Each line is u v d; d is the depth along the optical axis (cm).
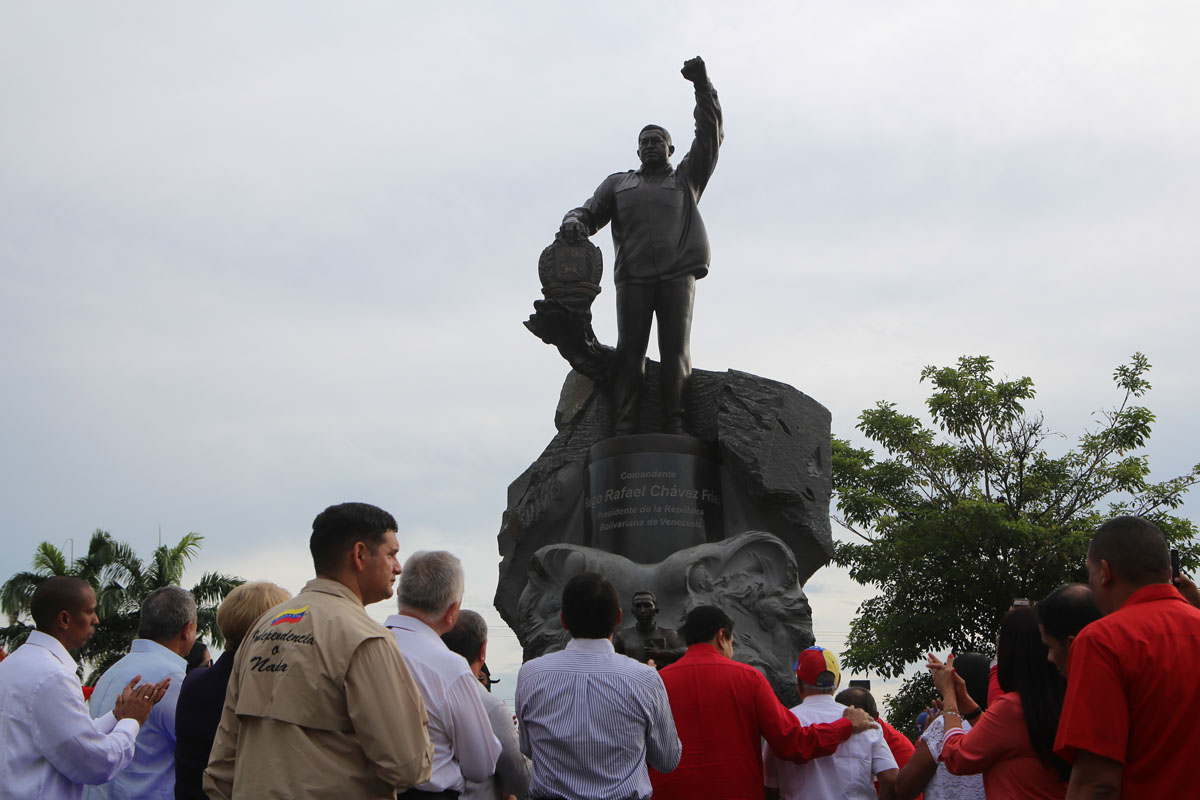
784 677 879
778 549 926
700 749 450
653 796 453
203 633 2972
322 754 306
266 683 314
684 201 1053
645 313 1044
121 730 415
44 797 398
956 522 1894
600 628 415
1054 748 309
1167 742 291
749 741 454
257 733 311
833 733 454
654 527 945
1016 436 2067
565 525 1052
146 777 469
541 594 938
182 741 398
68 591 435
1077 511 2039
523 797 433
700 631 484
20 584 2962
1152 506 2022
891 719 2019
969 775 413
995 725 389
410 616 388
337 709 311
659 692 408
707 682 461
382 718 306
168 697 477
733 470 994
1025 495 2044
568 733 394
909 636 1923
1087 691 300
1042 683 381
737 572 913
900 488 2111
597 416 1079
